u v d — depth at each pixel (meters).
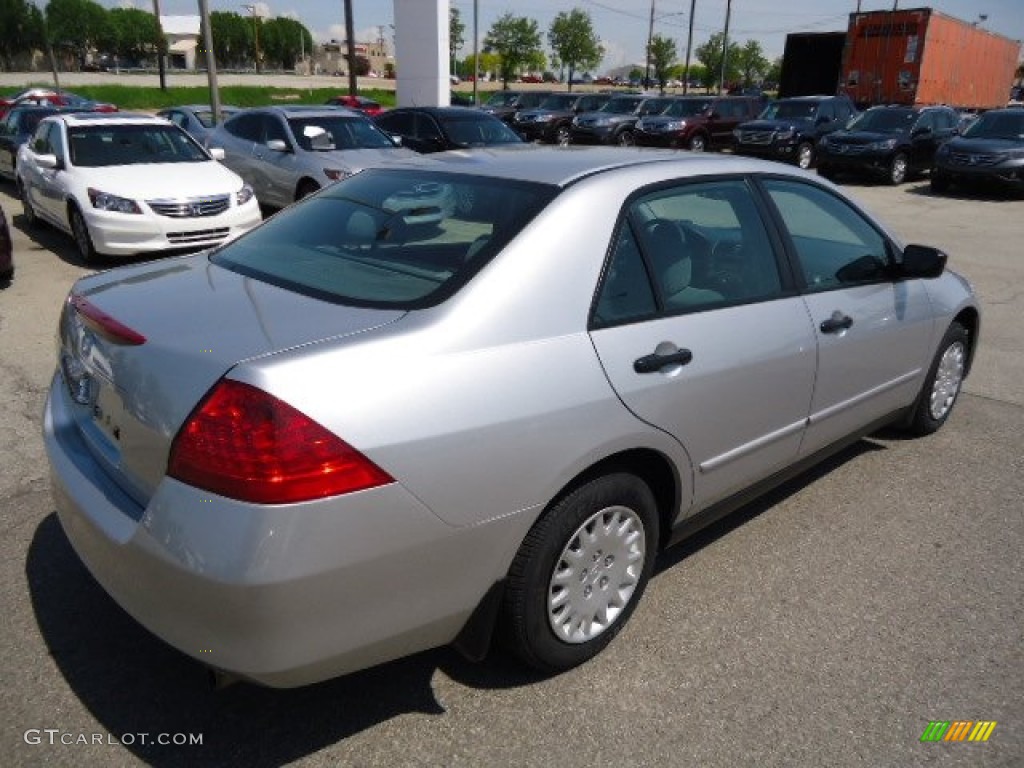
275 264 2.77
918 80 22.44
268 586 1.89
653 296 2.70
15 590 3.00
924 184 18.81
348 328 2.17
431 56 25.36
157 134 9.52
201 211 8.36
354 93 32.66
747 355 2.94
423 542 2.11
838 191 3.72
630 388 2.51
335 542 1.96
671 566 3.32
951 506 3.88
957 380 4.70
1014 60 31.12
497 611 2.43
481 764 2.30
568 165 2.89
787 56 26.73
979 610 3.07
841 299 3.48
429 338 2.16
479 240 2.50
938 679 2.69
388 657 2.21
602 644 2.74
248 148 11.49
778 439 3.25
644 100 26.16
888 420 4.21
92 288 2.68
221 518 1.90
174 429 1.99
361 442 1.97
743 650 2.81
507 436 2.21
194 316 2.30
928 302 4.11
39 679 2.57
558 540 2.45
